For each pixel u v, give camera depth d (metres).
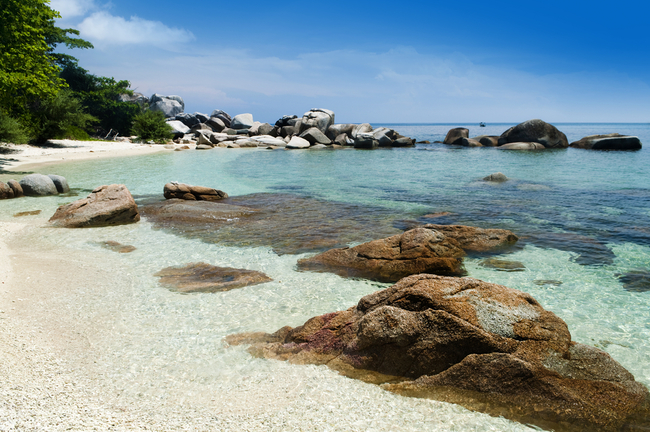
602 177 20.69
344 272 7.88
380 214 12.85
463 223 11.56
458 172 23.70
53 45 46.19
